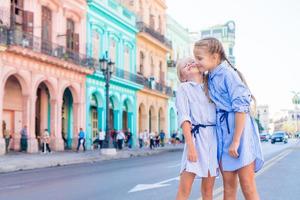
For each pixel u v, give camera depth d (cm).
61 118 2998
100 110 3566
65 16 3120
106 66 2678
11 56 2467
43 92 3016
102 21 3625
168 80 5397
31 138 2625
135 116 4238
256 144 400
